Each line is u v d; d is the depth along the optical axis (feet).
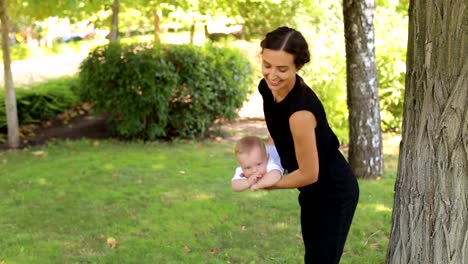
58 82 37.76
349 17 21.90
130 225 17.57
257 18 44.52
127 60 28.89
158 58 28.86
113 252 15.39
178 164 25.45
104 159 26.05
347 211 9.75
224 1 34.99
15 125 29.68
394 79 30.45
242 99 31.83
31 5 29.63
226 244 16.08
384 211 18.89
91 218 18.29
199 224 17.63
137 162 25.54
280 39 8.25
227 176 23.53
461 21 9.52
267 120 9.50
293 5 43.45
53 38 60.49
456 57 9.62
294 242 16.24
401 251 10.76
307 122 8.75
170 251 15.46
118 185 22.00
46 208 19.30
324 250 9.83
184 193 21.03
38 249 15.62
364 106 22.50
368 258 14.96
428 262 10.30
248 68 32.40
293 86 8.88
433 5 9.79
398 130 31.73
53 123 34.60
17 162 26.18
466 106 9.68
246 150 9.66
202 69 29.71
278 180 9.43
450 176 9.93
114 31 35.76
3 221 18.01
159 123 30.17
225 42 42.04
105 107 30.48
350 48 22.20
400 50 30.58
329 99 30.55
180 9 33.71
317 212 9.79
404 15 33.12
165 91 29.07
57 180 22.72
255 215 18.54
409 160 10.55
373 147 22.81
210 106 30.58
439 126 9.92
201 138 31.53
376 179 22.86
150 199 20.29
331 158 9.57
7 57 29.22
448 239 10.04
